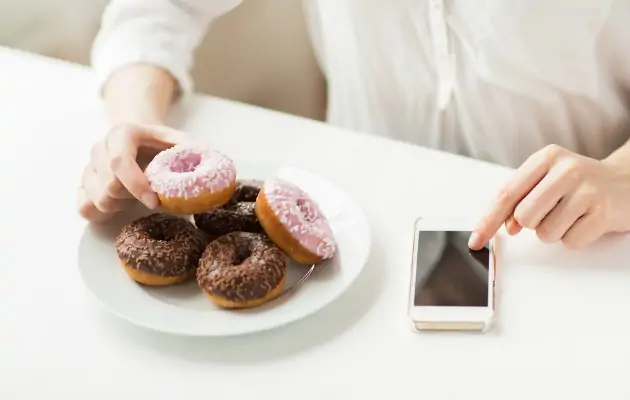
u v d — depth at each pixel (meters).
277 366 0.78
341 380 0.77
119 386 0.78
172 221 0.86
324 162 0.99
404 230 0.90
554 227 0.85
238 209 0.88
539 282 0.84
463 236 0.87
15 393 0.78
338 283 0.83
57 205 0.96
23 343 0.81
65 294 0.86
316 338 0.80
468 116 1.10
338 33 1.14
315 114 1.53
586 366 0.76
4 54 1.22
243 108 1.08
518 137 1.10
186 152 0.89
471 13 1.02
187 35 1.15
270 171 0.95
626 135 1.10
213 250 0.82
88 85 1.15
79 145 1.04
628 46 1.02
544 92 1.05
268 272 0.81
